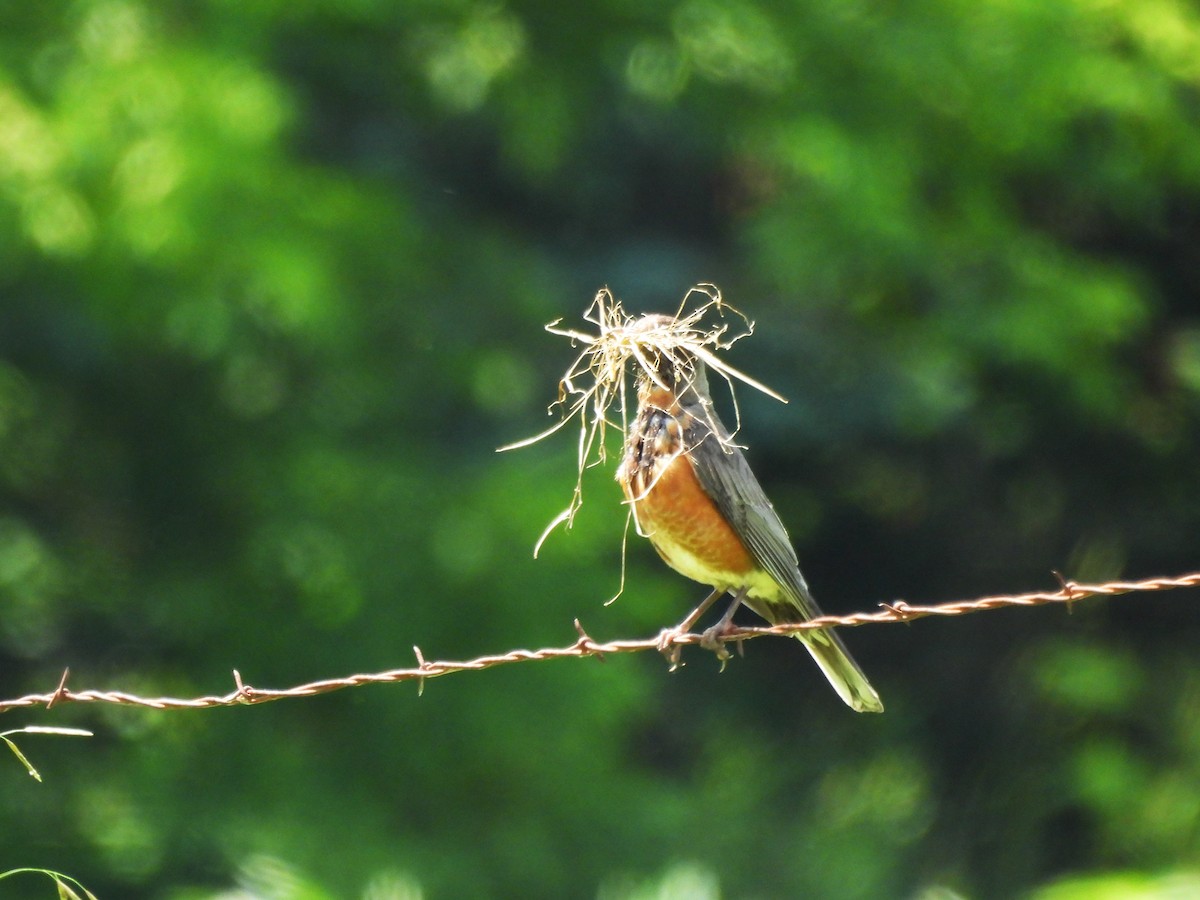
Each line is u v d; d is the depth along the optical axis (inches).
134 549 569.9
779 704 669.9
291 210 500.7
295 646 528.7
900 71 568.7
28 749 535.2
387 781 518.6
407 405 555.8
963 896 585.0
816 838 565.9
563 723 518.6
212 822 498.3
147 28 523.8
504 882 504.7
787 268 570.9
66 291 519.8
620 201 658.2
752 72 588.7
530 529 507.8
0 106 486.3
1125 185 609.6
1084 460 661.9
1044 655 629.9
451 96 600.1
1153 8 561.0
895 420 610.5
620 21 591.2
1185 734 582.2
